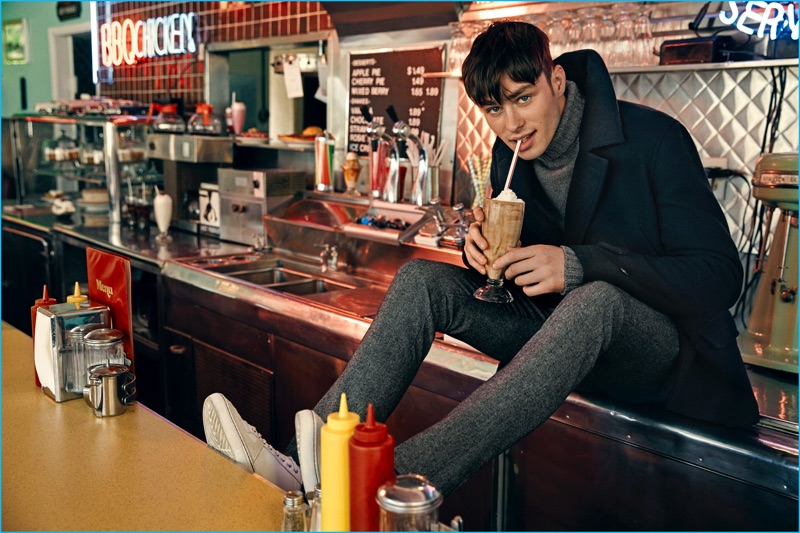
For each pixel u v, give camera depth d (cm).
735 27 258
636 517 205
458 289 186
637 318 176
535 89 189
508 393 140
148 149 518
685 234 187
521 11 314
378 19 378
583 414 212
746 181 259
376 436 110
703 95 265
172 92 582
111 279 193
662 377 196
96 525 123
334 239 384
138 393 437
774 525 179
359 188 413
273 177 426
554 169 216
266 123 493
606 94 201
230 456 150
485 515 235
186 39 549
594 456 212
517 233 183
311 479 132
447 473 134
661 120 198
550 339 148
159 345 404
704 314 182
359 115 406
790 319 228
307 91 453
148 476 142
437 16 349
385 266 360
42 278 522
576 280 179
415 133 371
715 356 185
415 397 257
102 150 552
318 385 298
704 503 190
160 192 493
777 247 231
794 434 182
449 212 341
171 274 386
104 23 677
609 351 180
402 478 109
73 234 488
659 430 196
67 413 177
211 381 362
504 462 233
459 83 346
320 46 431
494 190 231
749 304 262
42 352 188
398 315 174
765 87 251
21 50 854
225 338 349
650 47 272
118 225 524
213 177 523
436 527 105
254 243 435
